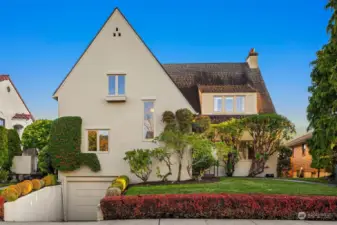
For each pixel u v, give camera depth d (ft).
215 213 32.24
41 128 72.18
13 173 63.77
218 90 77.36
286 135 69.00
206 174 69.21
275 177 69.72
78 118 56.59
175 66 90.94
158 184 51.08
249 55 90.12
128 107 57.67
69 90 57.88
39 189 45.14
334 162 58.23
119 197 33.24
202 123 58.08
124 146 57.00
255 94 76.54
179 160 55.77
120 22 59.06
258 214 31.99
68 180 56.90
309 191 40.14
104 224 29.86
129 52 58.49
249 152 72.23
